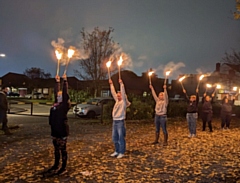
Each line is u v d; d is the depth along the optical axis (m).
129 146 10.88
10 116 23.52
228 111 17.02
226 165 8.34
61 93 7.51
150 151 9.99
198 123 20.48
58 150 7.42
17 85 85.56
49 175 7.10
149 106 21.69
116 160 8.67
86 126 17.27
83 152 9.73
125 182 6.71
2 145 10.77
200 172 7.59
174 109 24.09
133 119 20.86
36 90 74.00
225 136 13.92
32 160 8.57
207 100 15.78
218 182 6.80
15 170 7.55
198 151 10.16
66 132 7.34
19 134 13.51
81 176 7.08
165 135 11.25
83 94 44.09
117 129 9.06
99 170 7.59
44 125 17.16
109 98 24.80
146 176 7.18
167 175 7.29
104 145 11.01
